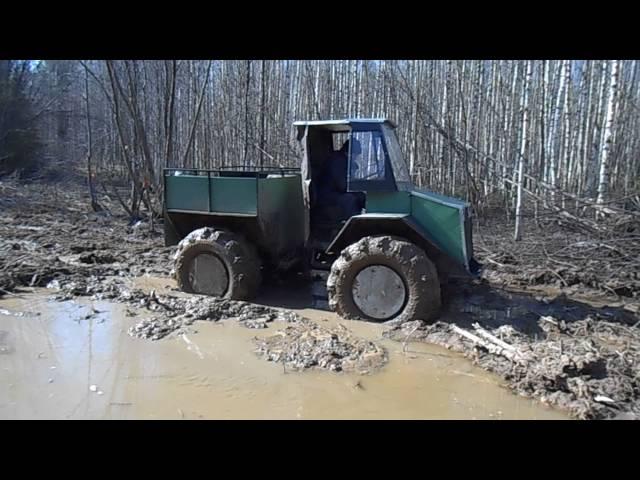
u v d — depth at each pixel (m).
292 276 5.78
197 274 5.08
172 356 3.65
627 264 6.43
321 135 5.41
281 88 15.30
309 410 2.94
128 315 4.49
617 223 8.29
